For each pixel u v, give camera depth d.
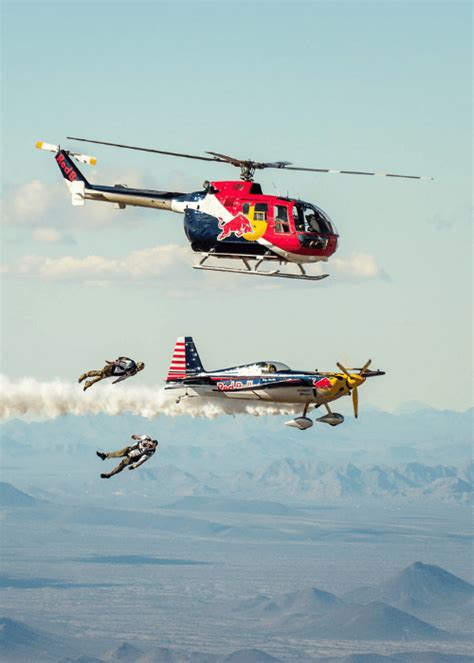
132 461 123.75
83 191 165.00
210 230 156.50
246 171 155.25
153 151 140.50
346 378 173.12
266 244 153.38
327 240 154.25
